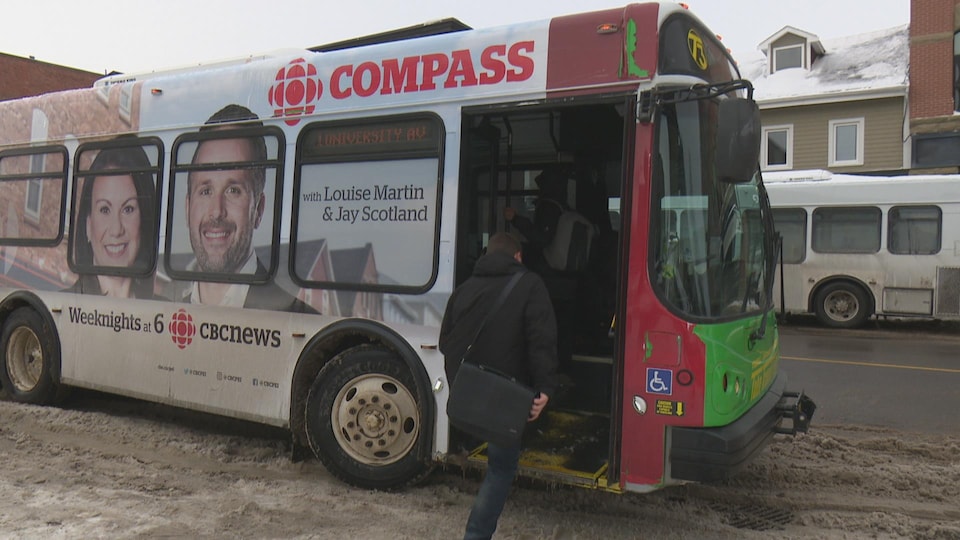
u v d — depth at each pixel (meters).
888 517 4.55
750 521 4.54
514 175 5.76
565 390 5.41
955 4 22.12
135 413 6.92
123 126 6.13
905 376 9.34
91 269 6.30
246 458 5.57
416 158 4.70
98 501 4.61
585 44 4.20
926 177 14.17
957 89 22.48
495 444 3.57
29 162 6.89
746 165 3.72
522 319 3.67
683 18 4.13
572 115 5.16
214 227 5.54
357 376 4.90
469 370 3.63
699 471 3.85
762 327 4.55
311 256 5.07
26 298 6.78
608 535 4.27
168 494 4.78
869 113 23.69
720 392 3.95
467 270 4.61
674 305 3.93
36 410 6.70
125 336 6.05
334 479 5.13
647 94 3.98
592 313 5.64
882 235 14.46
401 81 4.78
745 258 4.64
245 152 5.41
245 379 5.36
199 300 5.59
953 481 5.21
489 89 4.46
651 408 3.96
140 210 5.99
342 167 4.98
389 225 4.78
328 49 5.94
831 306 14.99
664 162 4.00
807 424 4.66
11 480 4.97
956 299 13.86
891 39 25.88
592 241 5.71
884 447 6.10
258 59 6.04
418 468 4.71
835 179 15.42
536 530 4.31
